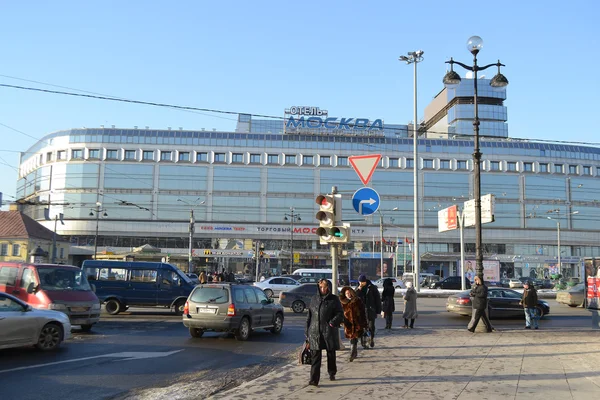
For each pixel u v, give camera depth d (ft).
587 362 34.24
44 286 48.55
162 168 261.85
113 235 255.70
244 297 49.06
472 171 272.72
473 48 59.93
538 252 271.69
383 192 268.21
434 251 267.18
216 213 261.44
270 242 261.03
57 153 261.85
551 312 87.10
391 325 58.18
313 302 28.04
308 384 27.14
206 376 31.14
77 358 36.04
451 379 28.53
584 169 282.15
